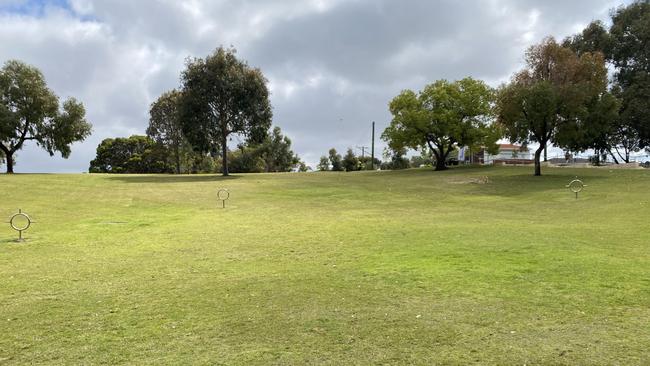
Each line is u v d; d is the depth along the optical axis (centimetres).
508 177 3356
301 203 2369
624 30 4459
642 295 682
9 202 2272
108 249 1184
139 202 2373
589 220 1534
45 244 1265
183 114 4175
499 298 687
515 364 472
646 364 465
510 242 1133
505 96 3209
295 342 539
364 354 502
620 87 4456
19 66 4516
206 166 7775
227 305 686
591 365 466
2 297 749
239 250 1138
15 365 495
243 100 4200
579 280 770
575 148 4903
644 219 1481
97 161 8250
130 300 723
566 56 3244
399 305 667
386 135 4619
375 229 1435
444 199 2488
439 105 4334
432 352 504
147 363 493
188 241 1282
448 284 769
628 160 5112
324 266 936
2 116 4291
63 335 579
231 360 495
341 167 7919
